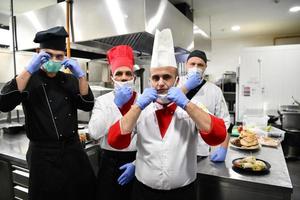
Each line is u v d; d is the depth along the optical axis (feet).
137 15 5.50
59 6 6.54
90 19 6.07
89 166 4.80
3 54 7.56
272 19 13.11
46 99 4.33
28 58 8.10
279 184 3.73
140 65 8.75
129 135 3.17
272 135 6.81
